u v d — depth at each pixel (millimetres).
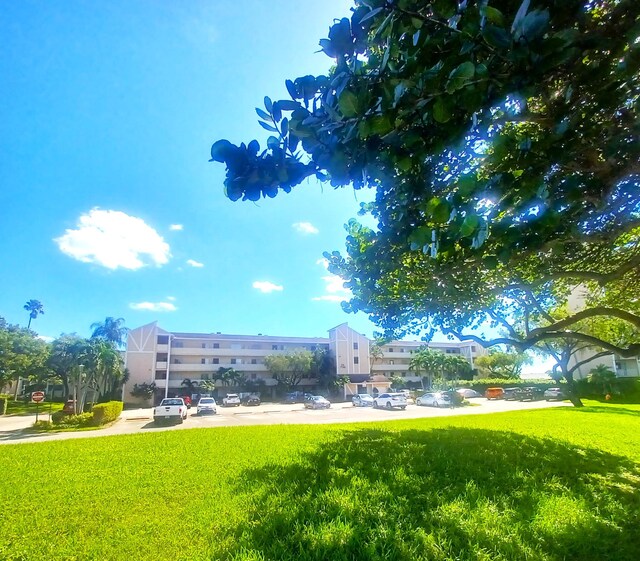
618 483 5059
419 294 6309
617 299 6586
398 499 4312
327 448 7367
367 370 48656
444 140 1345
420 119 1336
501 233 1634
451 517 3818
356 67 1310
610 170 1749
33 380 40156
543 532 3502
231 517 3893
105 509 4230
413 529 3537
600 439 8578
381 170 1436
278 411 26312
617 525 3701
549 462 6090
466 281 5637
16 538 3520
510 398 35656
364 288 6703
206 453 7344
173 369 42438
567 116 1591
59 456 7539
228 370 43125
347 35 1329
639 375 32219
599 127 1592
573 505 4176
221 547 3258
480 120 1319
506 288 5215
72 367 21750
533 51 1028
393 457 6441
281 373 45688
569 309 14508
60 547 3326
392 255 4984
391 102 1207
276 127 1396
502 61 1105
